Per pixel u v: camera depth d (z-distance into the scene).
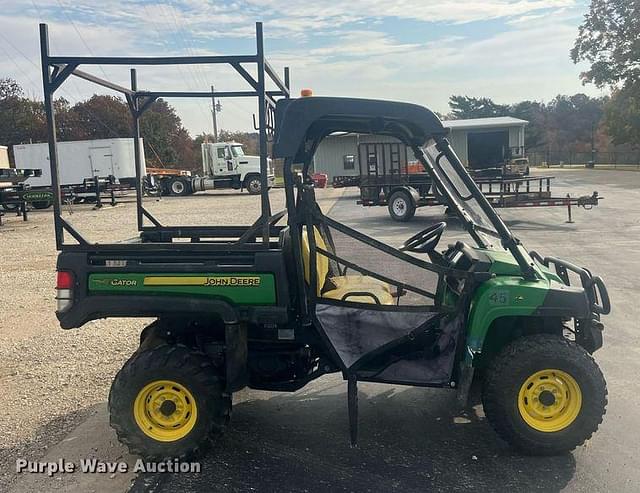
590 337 3.74
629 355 5.12
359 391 4.51
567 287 3.48
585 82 40.88
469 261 3.61
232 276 3.46
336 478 3.29
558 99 77.88
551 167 50.72
